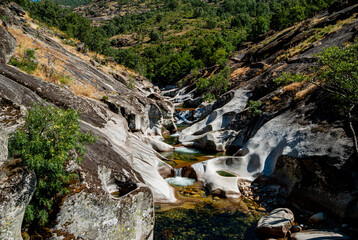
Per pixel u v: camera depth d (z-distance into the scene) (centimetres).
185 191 1491
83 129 1033
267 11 18562
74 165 713
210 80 5319
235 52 8656
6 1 3412
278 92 2481
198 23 18600
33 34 3103
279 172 1518
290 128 1730
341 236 906
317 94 1834
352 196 1040
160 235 1004
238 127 2584
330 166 1172
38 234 621
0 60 1134
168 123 3612
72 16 7569
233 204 1339
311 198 1223
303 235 942
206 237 1012
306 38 4406
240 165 1766
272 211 1185
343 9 4625
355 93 1092
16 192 538
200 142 2609
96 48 7125
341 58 1123
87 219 683
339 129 1324
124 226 775
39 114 632
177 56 10969
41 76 1766
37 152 599
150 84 7394
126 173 949
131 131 2241
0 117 623
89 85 2375
